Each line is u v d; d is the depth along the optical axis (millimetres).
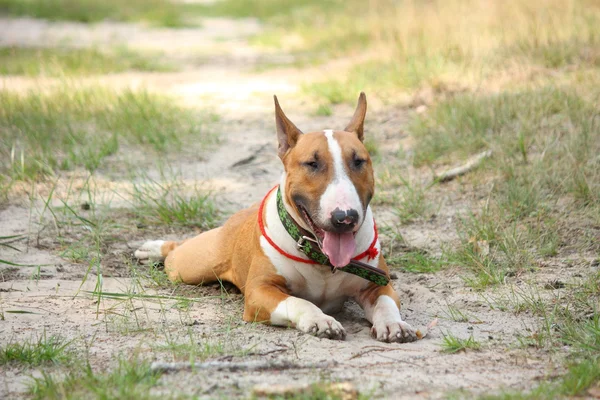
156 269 7461
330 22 25297
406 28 17297
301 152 5668
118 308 6277
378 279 5938
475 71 13492
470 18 16359
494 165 9617
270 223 6023
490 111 11008
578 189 8438
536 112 10695
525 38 13992
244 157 11219
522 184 8969
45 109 12898
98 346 5355
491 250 7531
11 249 7812
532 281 6770
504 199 8648
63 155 10914
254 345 5184
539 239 7605
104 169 10562
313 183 5539
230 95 15570
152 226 8703
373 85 14680
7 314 6062
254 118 13555
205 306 6426
